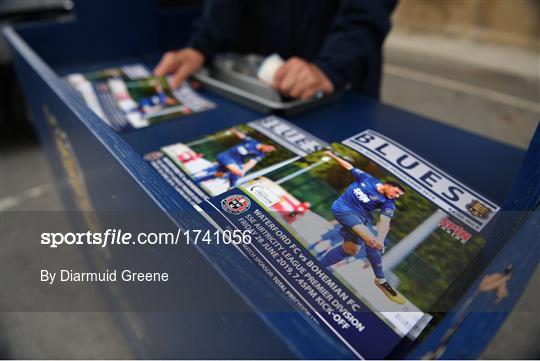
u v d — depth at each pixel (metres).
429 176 0.62
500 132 2.85
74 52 1.35
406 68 4.25
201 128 0.86
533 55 4.76
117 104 0.96
